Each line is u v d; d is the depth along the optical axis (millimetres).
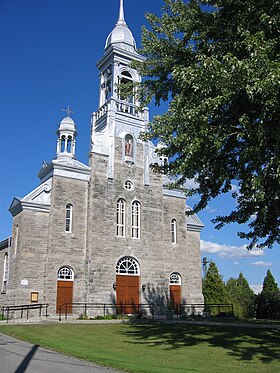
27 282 30828
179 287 37688
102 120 37344
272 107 12531
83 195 34031
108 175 34812
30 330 21469
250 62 12328
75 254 32594
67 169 33688
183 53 17109
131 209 35625
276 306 36469
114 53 38031
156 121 16859
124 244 34375
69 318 29906
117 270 33781
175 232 38656
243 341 17438
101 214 33750
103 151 35250
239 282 66750
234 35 14789
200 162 14648
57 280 31531
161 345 16891
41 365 11664
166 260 37188
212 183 16812
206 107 13648
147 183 36812
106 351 15148
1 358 12844
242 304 43500
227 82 12922
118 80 37875
